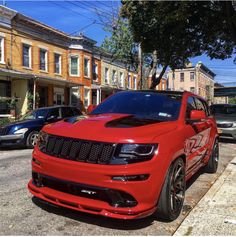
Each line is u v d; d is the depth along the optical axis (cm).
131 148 420
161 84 5769
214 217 502
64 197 437
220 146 1310
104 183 412
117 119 500
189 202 571
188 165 569
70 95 3089
